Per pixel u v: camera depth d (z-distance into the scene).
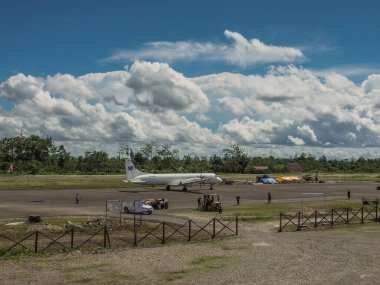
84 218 54.72
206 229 48.59
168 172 193.25
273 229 51.16
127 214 59.62
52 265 31.34
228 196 91.88
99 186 111.81
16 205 69.81
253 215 61.69
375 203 80.62
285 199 86.56
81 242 39.59
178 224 51.06
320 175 199.50
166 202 68.44
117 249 37.22
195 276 29.11
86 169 199.38
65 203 73.62
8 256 33.62
